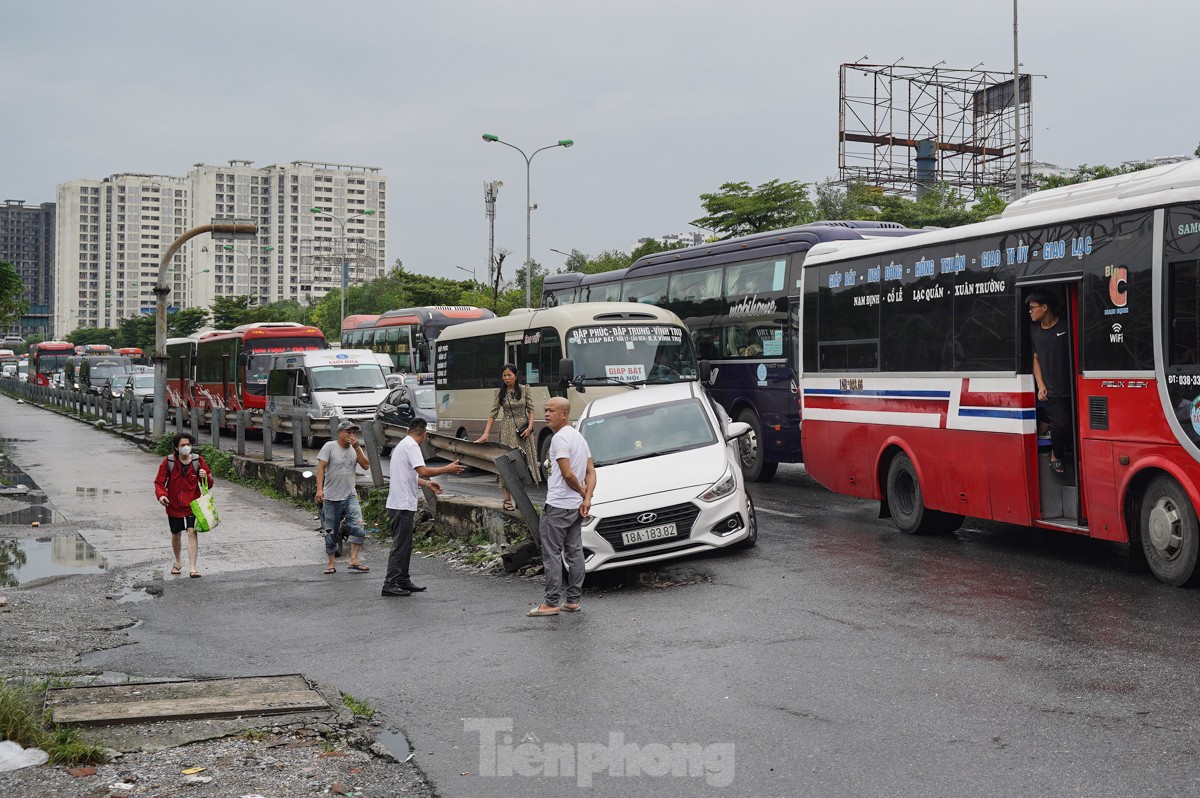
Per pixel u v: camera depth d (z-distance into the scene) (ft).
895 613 29.48
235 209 631.56
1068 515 35.45
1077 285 33.99
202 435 124.47
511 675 25.64
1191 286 29.50
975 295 38.06
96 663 29.12
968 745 19.26
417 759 20.06
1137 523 32.30
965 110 208.03
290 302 484.74
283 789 18.43
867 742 19.69
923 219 169.78
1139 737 19.25
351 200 650.02
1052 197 35.60
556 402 32.86
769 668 24.86
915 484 41.86
